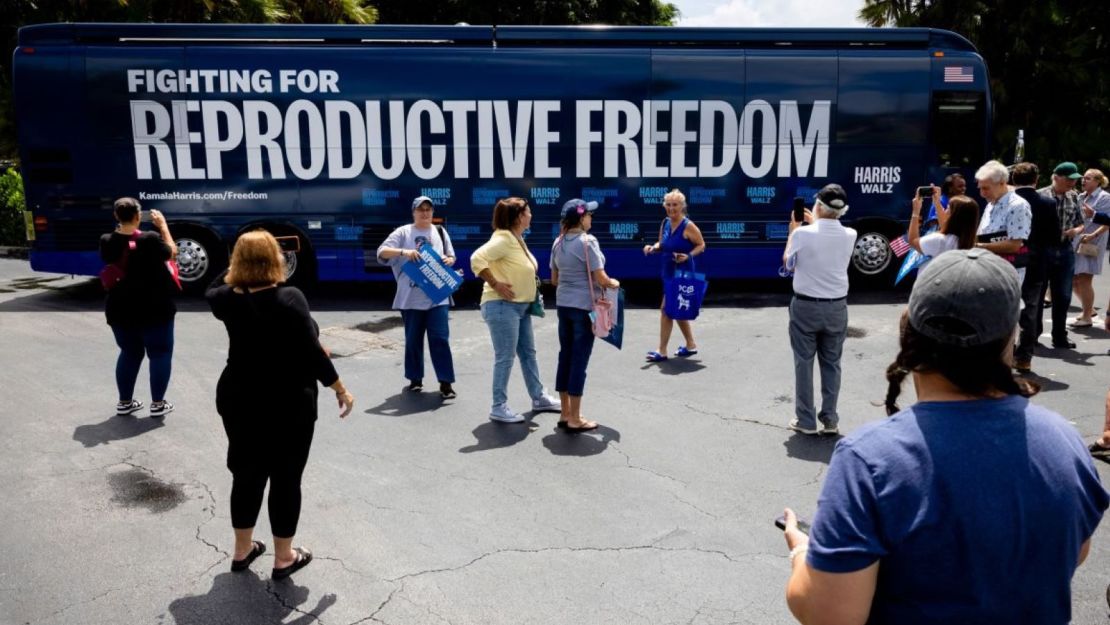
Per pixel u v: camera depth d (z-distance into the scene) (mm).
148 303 6055
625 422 6238
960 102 10961
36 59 10391
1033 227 7184
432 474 5246
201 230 10812
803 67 10797
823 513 1501
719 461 5465
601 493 4961
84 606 3740
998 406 1497
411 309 6797
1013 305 1488
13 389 6965
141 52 10445
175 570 4066
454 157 10789
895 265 11445
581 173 10883
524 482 5121
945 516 1417
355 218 10867
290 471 3918
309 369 3904
